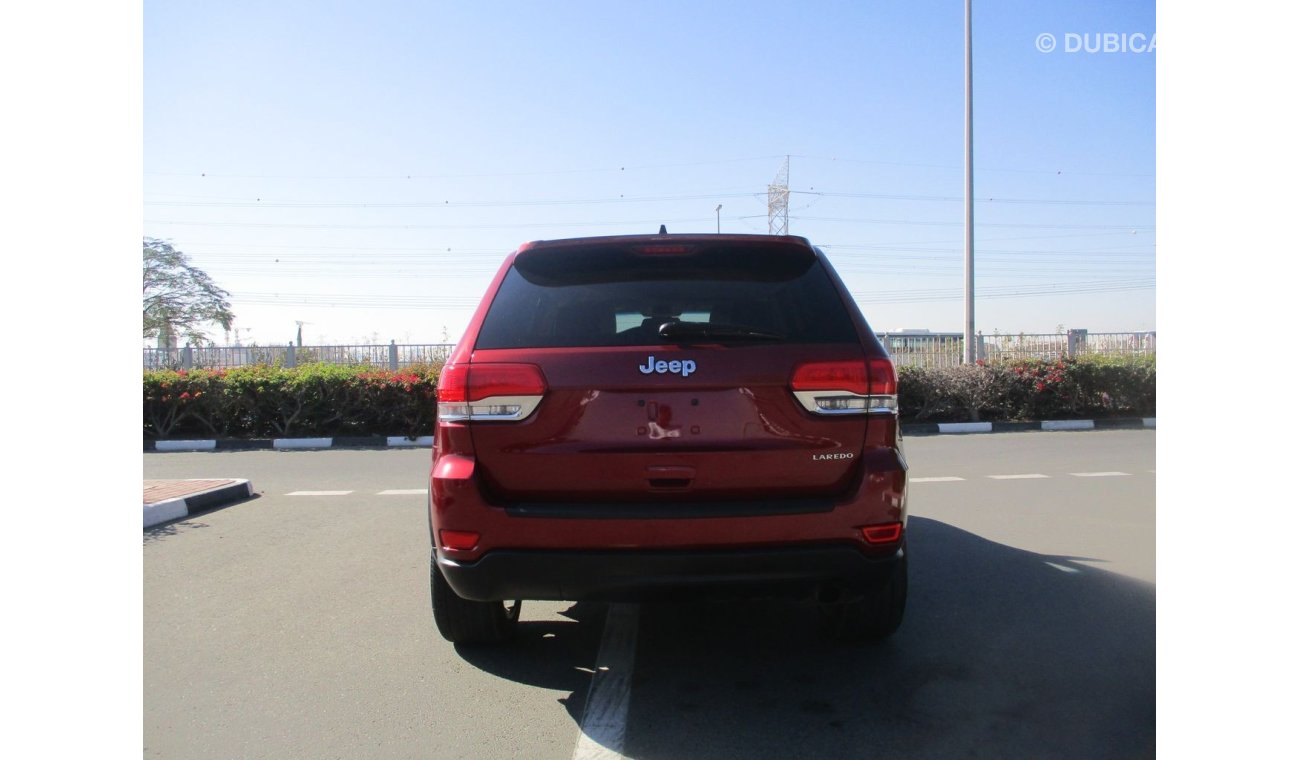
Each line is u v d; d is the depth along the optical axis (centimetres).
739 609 454
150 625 428
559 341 318
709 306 333
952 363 1625
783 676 357
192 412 1388
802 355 311
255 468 1048
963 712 319
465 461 311
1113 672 356
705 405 305
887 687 344
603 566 298
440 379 328
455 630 379
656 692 342
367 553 580
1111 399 1569
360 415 1398
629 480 304
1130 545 585
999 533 623
